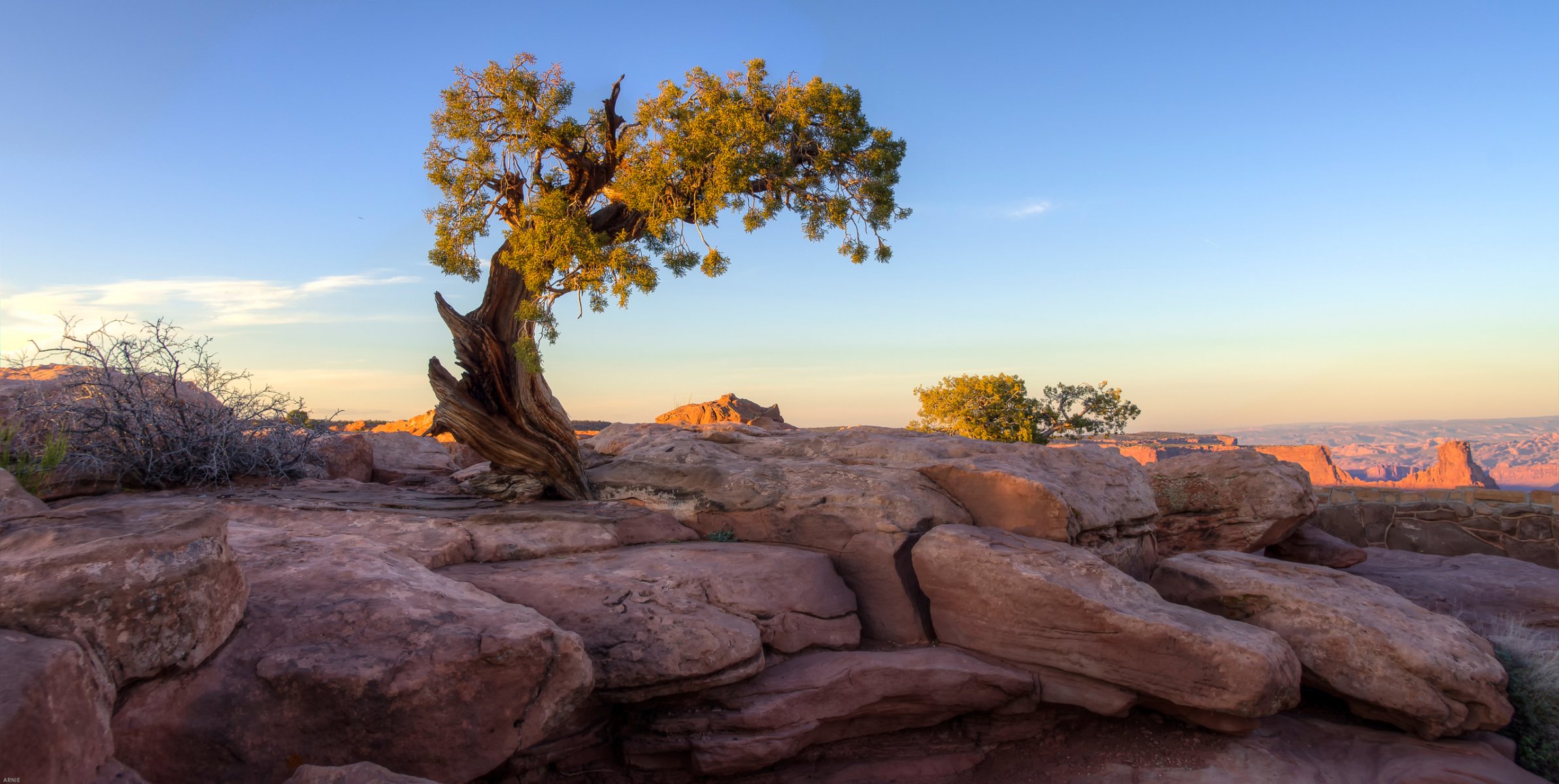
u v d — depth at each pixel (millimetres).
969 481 10078
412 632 5621
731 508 10258
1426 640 7898
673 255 10938
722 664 7023
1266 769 7387
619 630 7117
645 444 12492
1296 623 8352
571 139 10477
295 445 12180
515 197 10695
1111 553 10477
